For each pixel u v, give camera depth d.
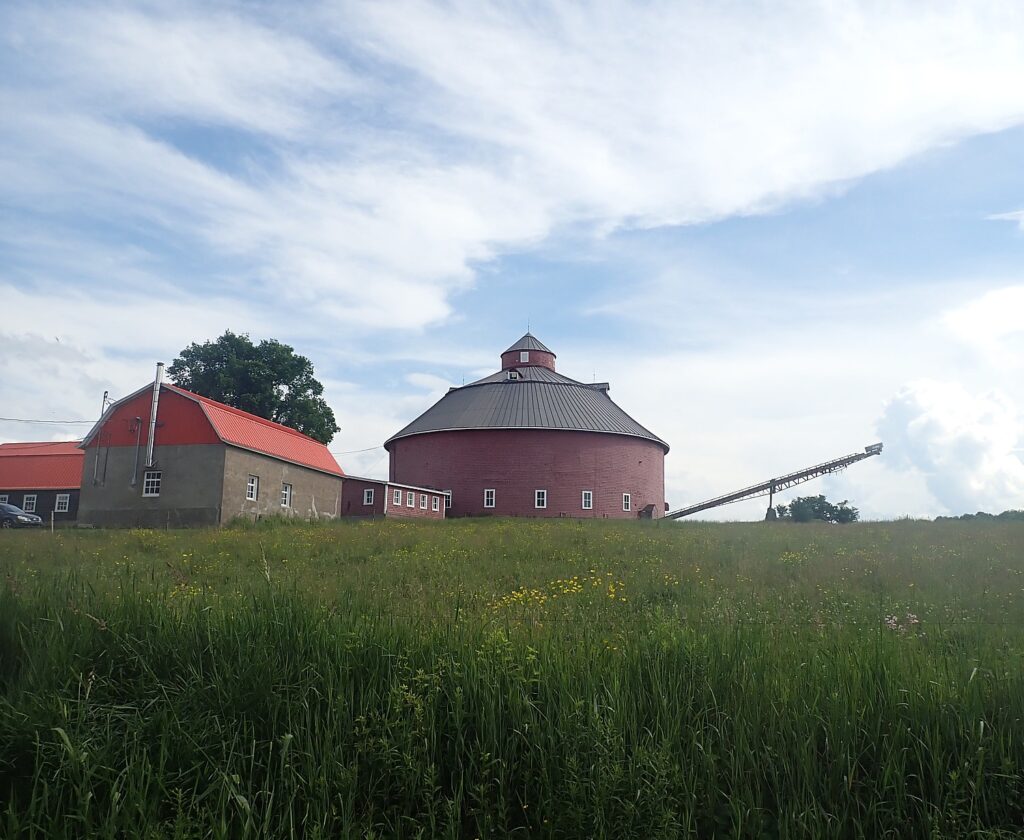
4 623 8.59
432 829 6.04
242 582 14.77
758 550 26.09
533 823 6.33
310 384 72.94
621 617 12.48
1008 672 7.76
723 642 8.29
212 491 41.72
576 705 6.82
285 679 7.51
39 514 53.62
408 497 58.41
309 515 50.09
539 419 65.06
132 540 27.48
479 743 6.77
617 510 65.50
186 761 6.64
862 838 6.02
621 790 6.21
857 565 21.83
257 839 5.79
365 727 6.74
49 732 6.70
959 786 6.34
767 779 6.55
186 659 8.02
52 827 5.73
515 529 36.06
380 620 8.58
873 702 7.12
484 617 9.59
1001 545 26.94
